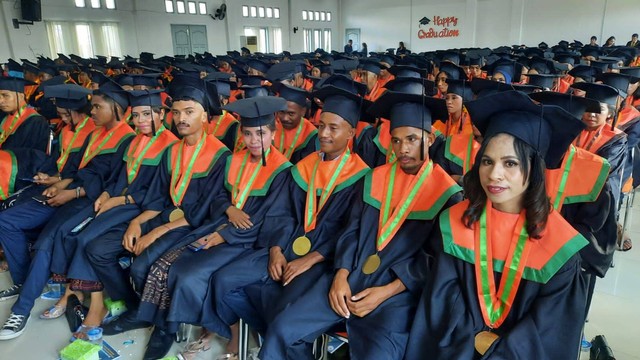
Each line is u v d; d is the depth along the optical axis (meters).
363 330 1.74
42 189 3.24
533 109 1.39
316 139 3.38
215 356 2.36
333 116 2.23
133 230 2.56
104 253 2.48
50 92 3.34
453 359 1.46
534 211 1.46
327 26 22.53
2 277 3.25
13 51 12.12
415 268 1.86
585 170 2.09
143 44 15.49
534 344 1.42
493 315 1.55
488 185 1.46
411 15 20.77
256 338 2.46
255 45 18.48
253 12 19.00
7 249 2.90
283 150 3.47
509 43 18.53
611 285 2.91
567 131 1.42
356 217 2.09
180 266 2.19
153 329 2.56
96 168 3.18
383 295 1.81
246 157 2.62
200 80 2.66
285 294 1.97
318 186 2.33
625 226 3.44
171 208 2.73
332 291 1.85
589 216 2.05
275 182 2.46
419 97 1.90
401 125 1.95
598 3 16.44
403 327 1.73
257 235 2.41
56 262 2.65
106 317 2.65
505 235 1.54
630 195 3.48
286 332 1.79
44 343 2.48
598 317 2.55
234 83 4.95
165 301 2.24
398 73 4.85
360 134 3.72
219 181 2.67
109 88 3.20
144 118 2.95
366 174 2.20
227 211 2.50
